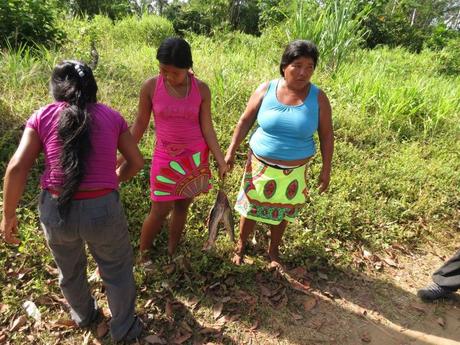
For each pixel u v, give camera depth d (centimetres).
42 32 645
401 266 353
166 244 327
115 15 1358
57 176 187
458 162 514
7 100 436
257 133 282
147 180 377
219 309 283
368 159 480
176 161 259
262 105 272
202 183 275
